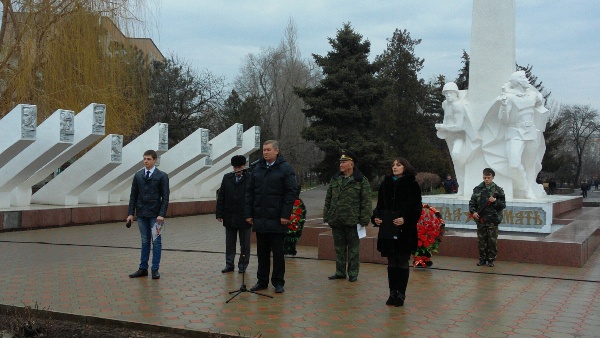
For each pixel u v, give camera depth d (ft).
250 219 25.64
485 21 49.93
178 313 20.97
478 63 50.03
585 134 218.79
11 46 63.62
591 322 20.40
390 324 19.89
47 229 52.24
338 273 28.40
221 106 141.90
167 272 29.68
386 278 28.76
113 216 61.05
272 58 149.69
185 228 55.93
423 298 24.16
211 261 33.63
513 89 47.52
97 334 18.80
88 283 26.30
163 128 65.16
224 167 85.92
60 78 63.57
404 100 162.09
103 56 67.82
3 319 20.53
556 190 157.48
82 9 64.03
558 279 28.76
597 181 238.48
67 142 51.93
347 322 20.08
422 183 136.98
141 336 18.66
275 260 25.04
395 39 174.81
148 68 107.55
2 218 49.14
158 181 28.32
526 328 19.57
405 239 22.66
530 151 47.39
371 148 116.47
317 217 53.16
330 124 118.93
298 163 155.94
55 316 20.68
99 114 55.88
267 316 20.75
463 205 46.32
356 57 117.39
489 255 32.58
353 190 27.58
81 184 59.67
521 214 44.27
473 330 19.25
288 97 147.74
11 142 47.67
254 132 84.94
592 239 37.83
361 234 27.71
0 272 28.86
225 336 18.13
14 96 63.77
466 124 49.78
